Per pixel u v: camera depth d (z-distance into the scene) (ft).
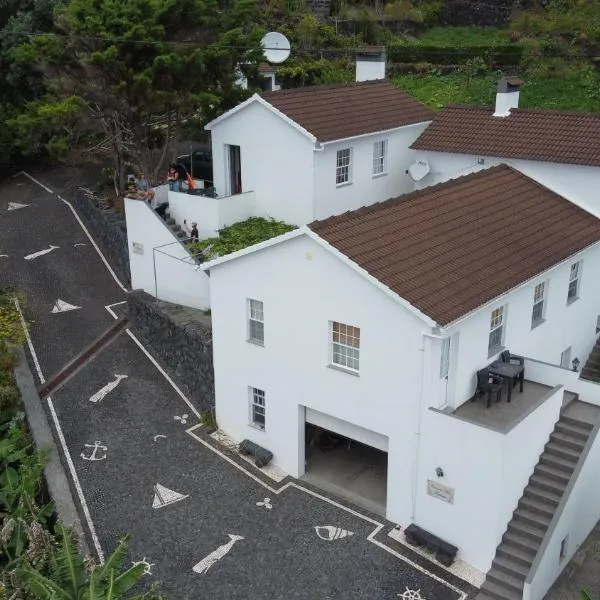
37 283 101.30
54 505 64.64
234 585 58.18
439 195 74.38
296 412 69.56
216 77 97.30
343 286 61.77
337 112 96.94
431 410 59.26
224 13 101.81
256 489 69.15
